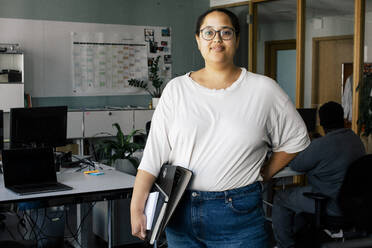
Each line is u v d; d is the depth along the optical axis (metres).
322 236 4.33
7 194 2.85
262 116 1.59
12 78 6.48
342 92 6.20
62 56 7.19
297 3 6.79
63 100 7.25
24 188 2.96
